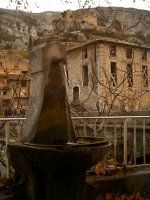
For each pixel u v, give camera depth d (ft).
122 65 105.40
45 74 12.19
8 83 34.45
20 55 71.00
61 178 11.30
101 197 15.11
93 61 103.30
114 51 105.40
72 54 115.85
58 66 12.20
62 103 12.21
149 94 96.48
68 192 11.43
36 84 13.12
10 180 14.94
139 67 109.60
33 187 11.97
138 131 30.01
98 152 11.02
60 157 10.34
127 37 150.41
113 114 38.29
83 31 139.13
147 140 29.63
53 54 12.08
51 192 11.57
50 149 10.32
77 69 112.27
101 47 101.40
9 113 31.65
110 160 19.57
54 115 12.10
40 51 12.70
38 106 12.48
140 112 43.16
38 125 12.10
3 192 13.87
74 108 38.68
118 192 15.67
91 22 140.67
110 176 15.89
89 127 21.29
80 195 11.64
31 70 13.70
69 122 12.88
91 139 14.07
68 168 10.91
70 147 10.57
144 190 16.46
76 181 11.48
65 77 12.51
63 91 12.25
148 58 113.50
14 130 17.92
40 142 12.01
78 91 110.83
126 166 17.22
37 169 11.75
